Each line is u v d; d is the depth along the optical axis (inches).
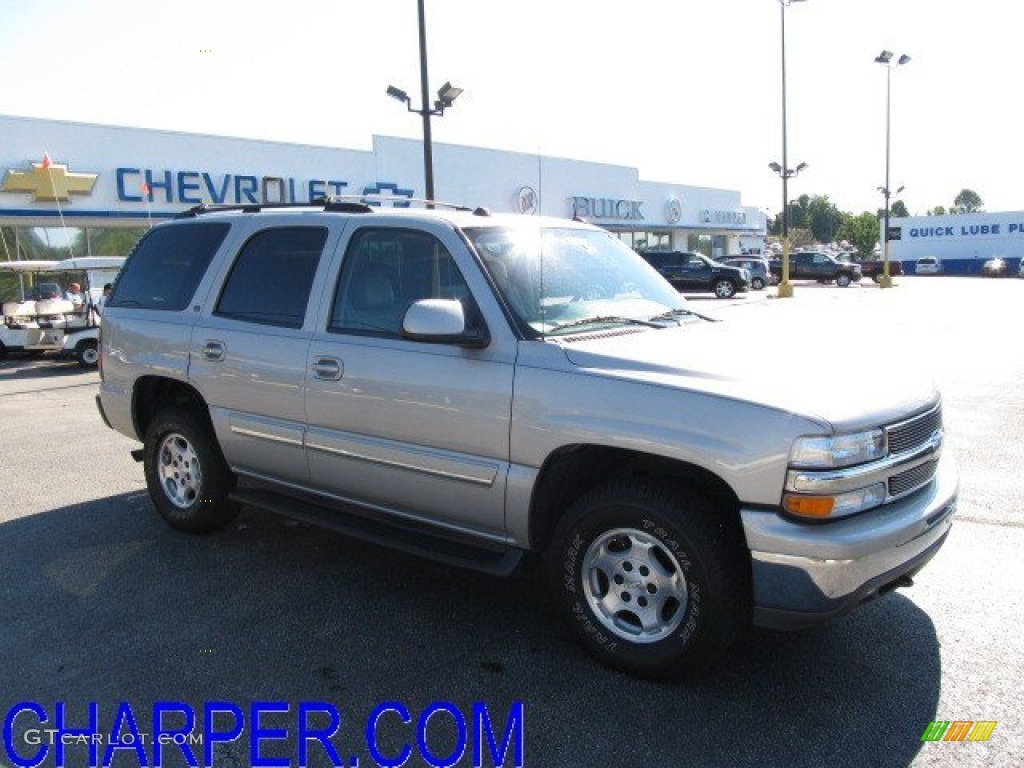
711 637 127.6
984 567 182.7
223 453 194.7
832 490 119.2
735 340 152.6
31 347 629.0
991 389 406.9
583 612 140.9
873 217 4542.3
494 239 161.0
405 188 1144.8
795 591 120.9
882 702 129.6
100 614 162.7
